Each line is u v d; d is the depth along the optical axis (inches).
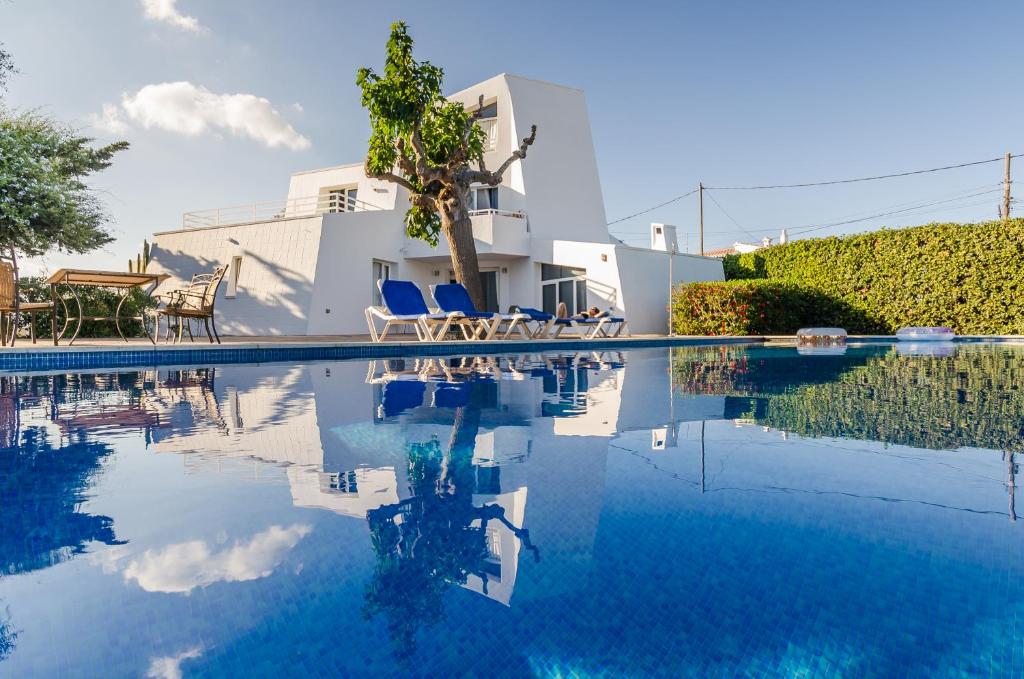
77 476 60.6
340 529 45.5
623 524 46.4
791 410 105.9
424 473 62.2
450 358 267.0
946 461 66.3
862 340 455.5
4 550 40.8
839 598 34.1
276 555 40.2
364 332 624.4
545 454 71.0
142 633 30.5
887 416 98.7
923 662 28.2
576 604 33.2
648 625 31.4
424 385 149.6
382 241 647.8
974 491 55.1
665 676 26.6
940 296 536.4
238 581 36.1
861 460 67.6
